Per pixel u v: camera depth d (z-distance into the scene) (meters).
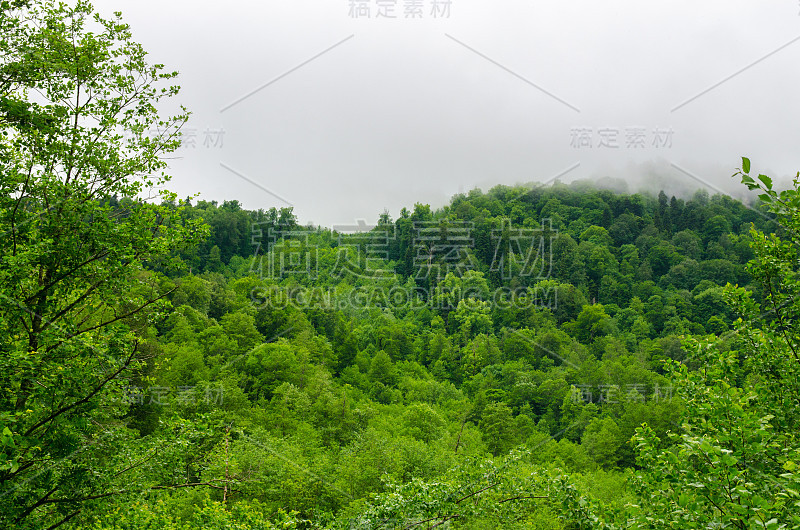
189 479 11.59
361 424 46.12
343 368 76.00
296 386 51.38
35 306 9.93
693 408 7.95
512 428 49.88
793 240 8.91
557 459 44.00
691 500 6.19
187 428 10.54
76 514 9.69
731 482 6.15
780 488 6.84
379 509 10.46
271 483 28.14
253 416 40.69
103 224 9.88
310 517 27.62
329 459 35.03
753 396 7.61
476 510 10.45
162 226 10.55
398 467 32.62
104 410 10.52
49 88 10.70
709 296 104.31
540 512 20.50
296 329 75.56
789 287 9.03
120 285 10.39
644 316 105.69
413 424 47.88
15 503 9.20
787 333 8.92
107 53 10.90
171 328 58.03
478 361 85.38
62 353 9.57
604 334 95.31
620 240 152.25
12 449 8.35
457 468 11.30
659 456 6.99
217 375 47.69
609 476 42.56
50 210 9.84
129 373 10.62
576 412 59.56
